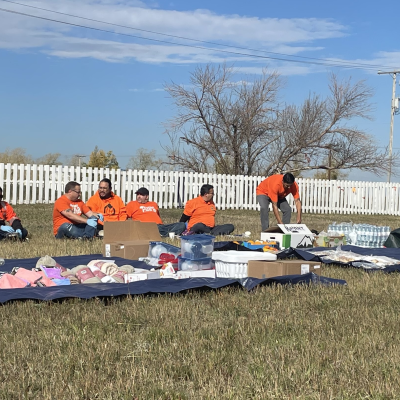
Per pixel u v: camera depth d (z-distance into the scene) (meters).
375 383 3.84
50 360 4.20
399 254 10.67
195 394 3.66
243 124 35.28
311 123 35.22
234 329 5.12
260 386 3.77
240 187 26.62
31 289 6.34
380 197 29.44
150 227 10.12
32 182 23.14
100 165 56.75
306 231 10.98
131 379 3.83
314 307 6.07
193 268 7.69
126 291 6.35
